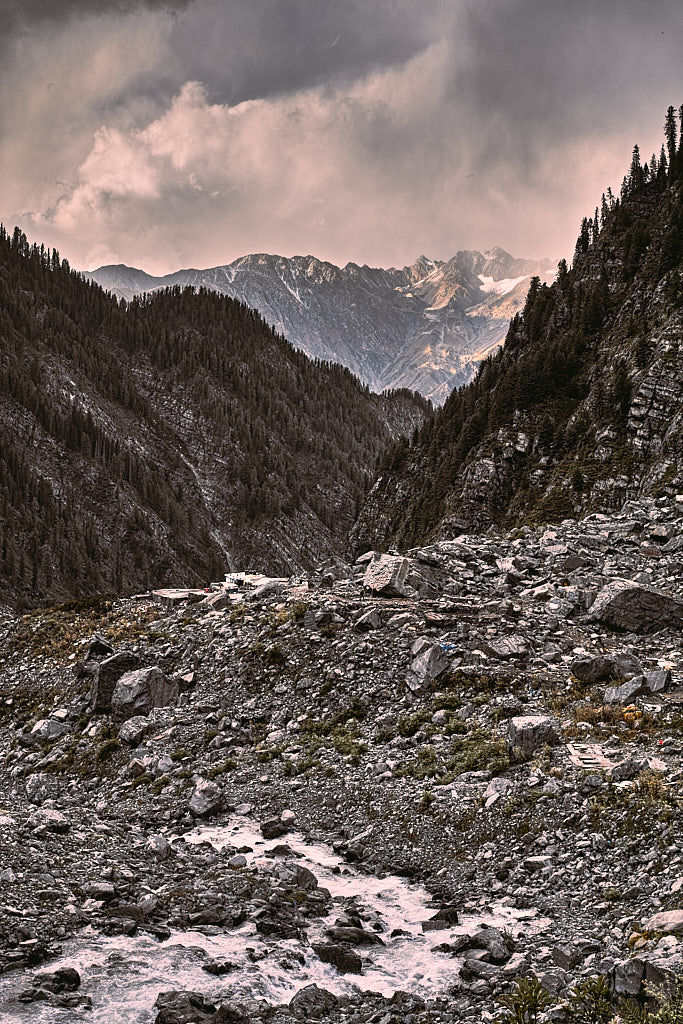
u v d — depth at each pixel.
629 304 170.75
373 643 30.03
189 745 27.41
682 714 20.67
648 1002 9.45
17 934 11.26
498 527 146.50
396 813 19.58
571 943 12.09
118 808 23.39
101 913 12.84
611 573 36.91
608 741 19.83
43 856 15.51
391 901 15.34
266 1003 9.96
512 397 171.25
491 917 13.96
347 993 10.70
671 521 47.75
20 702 35.97
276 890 15.14
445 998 10.52
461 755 21.34
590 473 138.75
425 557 38.88
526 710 23.19
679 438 127.38
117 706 30.89
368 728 25.23
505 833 17.05
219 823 21.22
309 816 20.84
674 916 11.77
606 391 153.00
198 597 42.53
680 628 29.42
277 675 30.06
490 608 32.00
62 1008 9.11
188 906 13.98
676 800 15.50
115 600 46.50
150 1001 9.60
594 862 14.98
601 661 24.64
